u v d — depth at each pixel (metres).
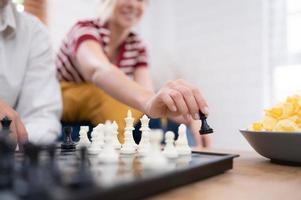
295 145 0.58
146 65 1.71
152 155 0.45
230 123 2.22
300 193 0.41
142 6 1.70
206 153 0.59
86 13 2.18
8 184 0.29
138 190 0.36
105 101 1.28
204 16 2.32
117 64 1.64
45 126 1.06
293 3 2.01
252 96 2.14
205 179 0.49
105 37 1.52
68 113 1.38
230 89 2.22
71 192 0.29
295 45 2.01
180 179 0.43
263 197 0.39
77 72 1.39
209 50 2.30
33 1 1.86
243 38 2.17
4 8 1.14
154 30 2.52
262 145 0.64
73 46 1.32
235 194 0.40
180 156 0.56
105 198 0.30
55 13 2.00
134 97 0.89
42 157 0.43
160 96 0.72
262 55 2.10
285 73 2.05
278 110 0.66
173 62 2.34
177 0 2.42
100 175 0.38
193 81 2.32
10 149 0.39
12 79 1.15
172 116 0.77
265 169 0.58
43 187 0.27
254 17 2.12
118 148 0.63
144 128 0.65
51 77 1.24
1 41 1.14
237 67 2.19
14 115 0.79
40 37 1.26
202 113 0.69
